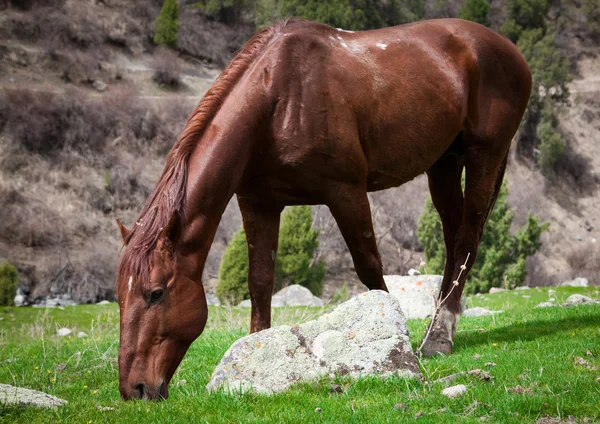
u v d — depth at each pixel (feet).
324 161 17.40
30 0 153.79
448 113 19.94
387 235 115.24
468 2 169.17
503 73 21.26
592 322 22.75
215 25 171.73
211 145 16.15
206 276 97.30
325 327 16.38
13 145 119.65
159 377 14.57
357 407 13.84
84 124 127.34
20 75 135.54
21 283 95.86
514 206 142.92
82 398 16.35
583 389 14.14
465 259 21.17
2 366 23.77
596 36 201.87
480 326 25.30
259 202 18.38
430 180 22.91
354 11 154.61
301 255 75.87
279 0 161.68
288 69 17.29
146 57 154.61
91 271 100.99
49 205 111.14
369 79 18.47
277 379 15.55
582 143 168.14
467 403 13.93
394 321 16.44
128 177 121.29
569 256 136.05
